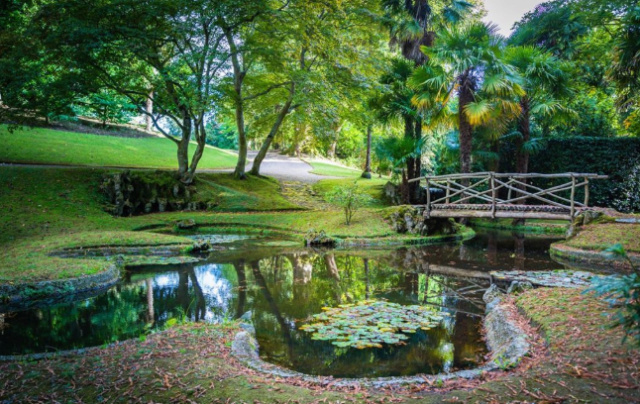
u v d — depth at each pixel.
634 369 3.15
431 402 2.97
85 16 15.42
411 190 19.64
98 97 23.33
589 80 20.81
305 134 30.88
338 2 17.20
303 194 22.02
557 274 8.09
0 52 15.70
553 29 18.62
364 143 37.75
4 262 8.29
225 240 13.51
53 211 14.50
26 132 24.03
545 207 12.13
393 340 4.70
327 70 19.44
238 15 17.09
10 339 5.16
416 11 17.02
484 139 18.62
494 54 13.91
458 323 5.58
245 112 23.94
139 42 15.60
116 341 4.67
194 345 4.30
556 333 4.12
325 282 8.16
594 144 18.45
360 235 13.34
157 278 8.45
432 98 14.92
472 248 12.45
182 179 18.97
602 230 10.81
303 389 3.27
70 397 3.13
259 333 5.17
